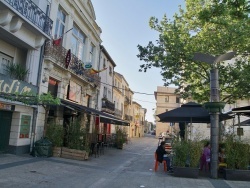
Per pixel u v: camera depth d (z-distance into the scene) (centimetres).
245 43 1594
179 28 1705
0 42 1259
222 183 962
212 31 1652
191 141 1136
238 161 1058
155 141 4550
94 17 2420
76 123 1527
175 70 1742
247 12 745
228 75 1659
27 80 1371
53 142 1433
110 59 3142
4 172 895
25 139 1382
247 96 1728
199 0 1703
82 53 2211
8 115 1317
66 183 836
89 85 2270
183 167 1066
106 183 880
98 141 1886
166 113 1234
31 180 828
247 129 2539
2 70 1297
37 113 1465
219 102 1078
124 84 4697
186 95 1881
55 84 1706
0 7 1085
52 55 1539
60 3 1706
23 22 1217
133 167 1322
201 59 1162
